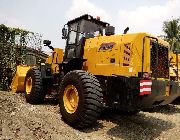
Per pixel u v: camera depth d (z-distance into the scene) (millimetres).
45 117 4527
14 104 4996
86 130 4219
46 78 6215
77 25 5758
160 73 4691
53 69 6359
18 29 9188
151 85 4039
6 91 7852
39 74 6242
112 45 4703
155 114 6254
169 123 5320
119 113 5828
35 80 6148
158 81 4176
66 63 5445
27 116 4305
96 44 5055
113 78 4312
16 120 3922
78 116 4121
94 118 4113
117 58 4559
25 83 6629
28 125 3824
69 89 4512
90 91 4086
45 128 3848
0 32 8883
